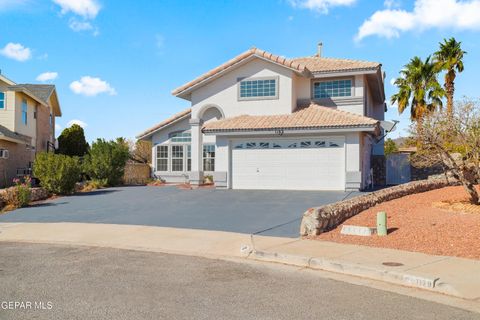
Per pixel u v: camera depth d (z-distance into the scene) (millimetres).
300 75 23609
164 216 15234
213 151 25547
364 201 14234
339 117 20703
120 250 10633
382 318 5859
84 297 6762
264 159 21391
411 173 26438
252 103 23562
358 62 24016
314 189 20547
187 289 7227
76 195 22266
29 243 11695
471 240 9805
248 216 14547
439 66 30594
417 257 8891
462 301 6602
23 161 29344
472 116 12938
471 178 14242
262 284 7547
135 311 6105
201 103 24469
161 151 28375
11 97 27688
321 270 8602
